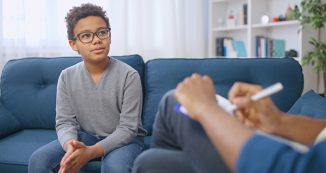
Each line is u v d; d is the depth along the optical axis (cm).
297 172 46
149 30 285
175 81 164
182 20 295
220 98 74
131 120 130
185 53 303
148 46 287
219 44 319
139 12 279
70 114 138
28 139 153
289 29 285
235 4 321
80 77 137
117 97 134
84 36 132
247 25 293
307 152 49
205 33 322
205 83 63
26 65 182
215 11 318
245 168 48
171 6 285
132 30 282
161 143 75
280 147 48
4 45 242
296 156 47
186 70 165
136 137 137
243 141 50
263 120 69
